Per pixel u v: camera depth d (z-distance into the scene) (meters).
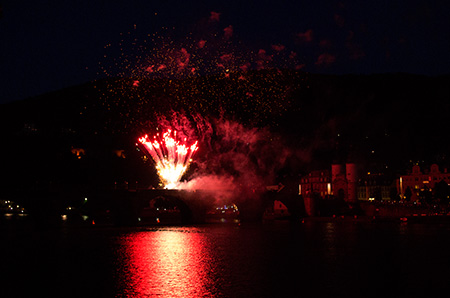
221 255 95.38
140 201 159.38
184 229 152.75
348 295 62.00
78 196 147.62
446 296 61.59
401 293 62.94
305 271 77.81
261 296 61.47
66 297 61.66
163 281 70.50
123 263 85.94
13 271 78.44
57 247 106.94
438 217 177.38
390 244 111.00
